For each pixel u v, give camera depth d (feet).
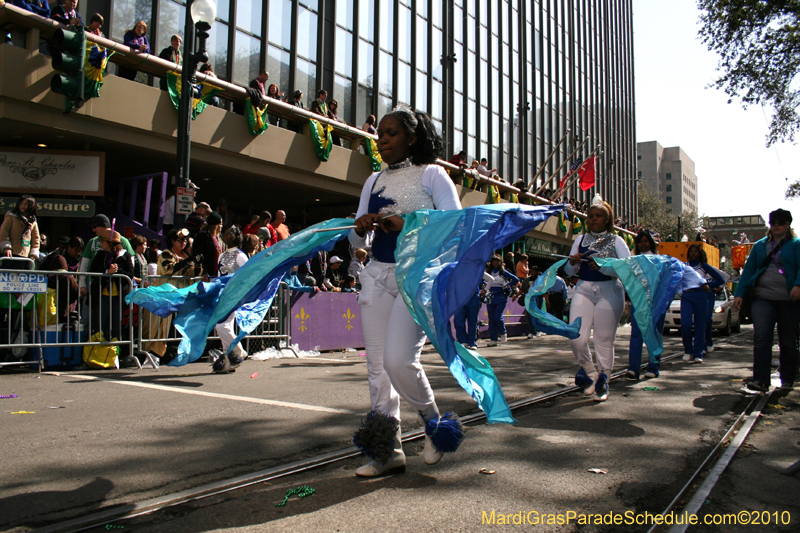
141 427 12.85
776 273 19.04
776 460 11.27
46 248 37.96
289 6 52.80
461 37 79.15
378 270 9.69
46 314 21.99
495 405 8.84
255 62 49.49
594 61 128.88
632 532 7.82
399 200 9.48
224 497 8.87
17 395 16.57
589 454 11.42
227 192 48.96
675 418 14.85
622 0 151.33
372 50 63.26
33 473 9.68
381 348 9.86
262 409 14.92
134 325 24.32
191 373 21.93
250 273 10.53
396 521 8.01
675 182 418.10
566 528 7.89
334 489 9.29
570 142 113.19
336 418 13.96
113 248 23.41
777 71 54.19
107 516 7.98
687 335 28.73
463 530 7.75
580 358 17.79
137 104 33.68
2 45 29.01
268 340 28.43
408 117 9.52
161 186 39.55
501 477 9.94
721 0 53.88
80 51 25.04
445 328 8.68
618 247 17.38
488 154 84.43
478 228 9.02
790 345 19.16
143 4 40.78
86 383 18.92
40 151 34.01
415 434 12.44
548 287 16.84
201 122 36.83
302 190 47.78
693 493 9.34
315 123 44.19
